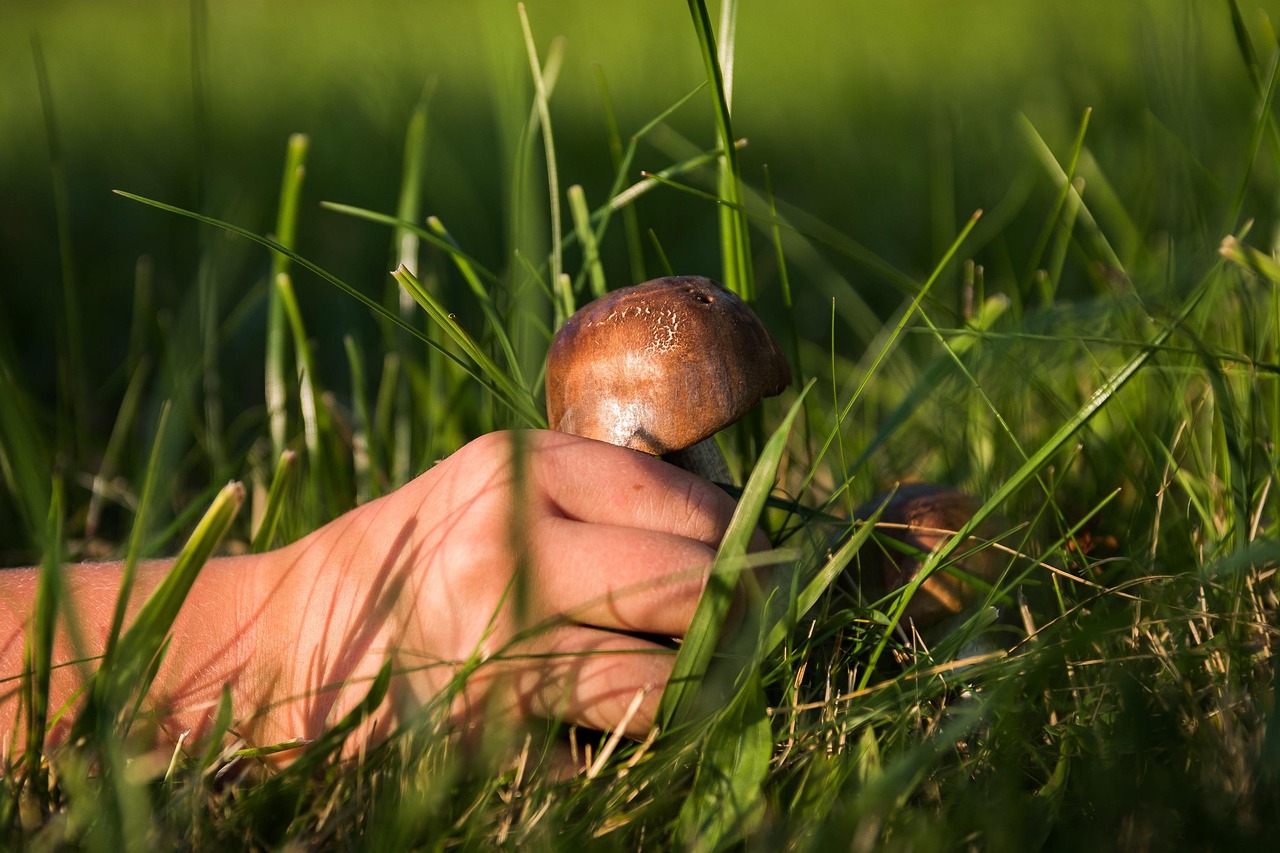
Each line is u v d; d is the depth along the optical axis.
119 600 0.42
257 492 0.61
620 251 1.21
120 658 0.41
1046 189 1.17
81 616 0.48
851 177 1.43
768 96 1.95
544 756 0.42
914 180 1.32
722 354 0.44
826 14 2.98
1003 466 0.58
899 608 0.46
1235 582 0.47
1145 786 0.40
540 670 0.42
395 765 0.42
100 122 1.96
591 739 0.45
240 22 2.97
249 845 0.41
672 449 0.44
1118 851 0.39
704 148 1.64
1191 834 0.39
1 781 0.42
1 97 2.32
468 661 0.42
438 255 1.00
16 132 1.93
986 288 0.97
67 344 1.00
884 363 0.75
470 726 0.42
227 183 1.28
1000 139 1.36
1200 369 0.56
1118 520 0.54
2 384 0.55
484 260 1.13
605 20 2.64
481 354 0.51
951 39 2.41
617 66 2.13
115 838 0.39
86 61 2.73
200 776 0.42
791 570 0.47
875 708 0.44
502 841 0.41
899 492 0.50
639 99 1.89
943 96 1.71
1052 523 0.54
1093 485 0.57
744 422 0.56
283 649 0.46
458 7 2.83
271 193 1.37
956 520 0.49
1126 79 1.37
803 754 0.43
